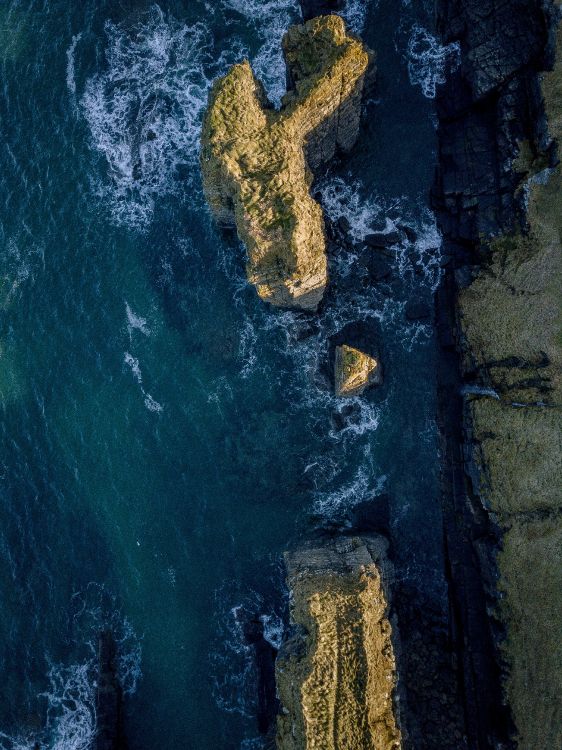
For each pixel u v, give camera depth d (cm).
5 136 5006
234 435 4606
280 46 4781
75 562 4662
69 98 4959
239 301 4644
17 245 4900
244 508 4569
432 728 4122
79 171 4891
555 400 4019
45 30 5041
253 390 4609
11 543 4709
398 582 4403
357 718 3653
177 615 4553
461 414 4350
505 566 3981
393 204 4584
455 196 4438
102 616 4609
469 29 4362
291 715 3766
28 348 4816
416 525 4412
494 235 4244
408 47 4622
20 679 4600
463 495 4259
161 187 4797
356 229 4612
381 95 4641
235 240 4675
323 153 4519
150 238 4778
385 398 4512
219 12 4869
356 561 4034
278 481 4553
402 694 4119
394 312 4547
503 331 4147
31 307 4844
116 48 4941
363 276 4581
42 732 4538
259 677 4412
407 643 4288
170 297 4722
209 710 4447
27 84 5022
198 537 4581
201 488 4606
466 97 4469
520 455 4038
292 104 4044
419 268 4528
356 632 3781
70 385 4756
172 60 4881
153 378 4697
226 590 4528
